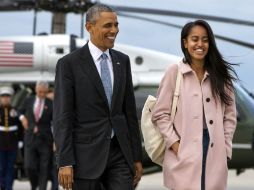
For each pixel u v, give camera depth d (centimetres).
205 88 1037
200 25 1036
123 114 1081
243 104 2502
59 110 1040
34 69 2870
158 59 2769
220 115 1033
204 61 1052
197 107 1027
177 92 1039
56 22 3209
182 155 1014
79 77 1048
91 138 1041
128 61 1096
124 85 1072
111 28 1048
